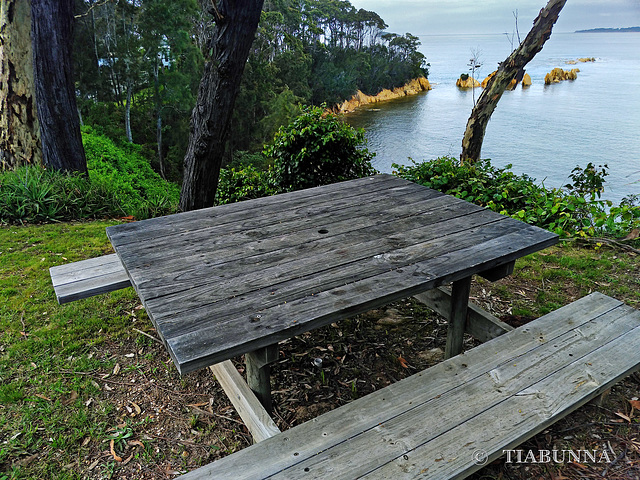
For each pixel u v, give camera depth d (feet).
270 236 6.54
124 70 68.74
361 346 8.23
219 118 12.87
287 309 4.64
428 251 5.97
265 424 5.06
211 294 4.96
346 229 6.75
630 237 12.67
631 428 5.76
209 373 7.25
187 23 69.97
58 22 17.12
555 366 5.57
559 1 20.83
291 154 17.67
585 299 7.22
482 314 7.36
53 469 5.33
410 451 4.32
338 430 4.61
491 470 5.20
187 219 7.33
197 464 5.48
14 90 18.03
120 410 6.36
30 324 8.40
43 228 14.11
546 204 14.57
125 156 53.57
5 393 6.53
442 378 5.38
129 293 9.66
